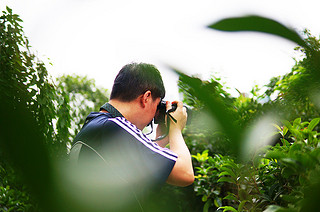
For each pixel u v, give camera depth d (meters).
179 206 2.55
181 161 1.17
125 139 1.12
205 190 2.05
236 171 1.28
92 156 1.10
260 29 0.15
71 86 5.08
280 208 0.51
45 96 2.24
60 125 2.53
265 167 1.29
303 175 0.69
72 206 0.15
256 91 2.30
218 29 0.15
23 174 0.13
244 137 0.18
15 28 2.20
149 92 1.27
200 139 2.42
